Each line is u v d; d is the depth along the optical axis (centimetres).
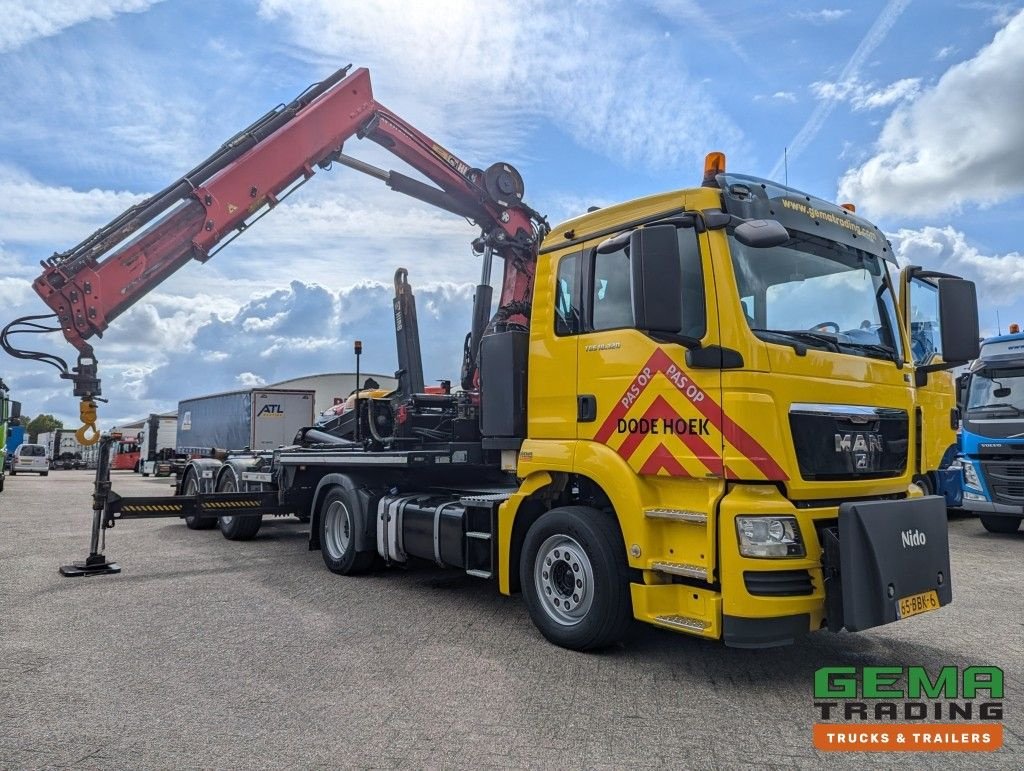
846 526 414
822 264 497
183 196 952
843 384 467
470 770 328
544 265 565
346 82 1055
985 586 726
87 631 554
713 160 480
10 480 3225
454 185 1084
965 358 533
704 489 440
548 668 469
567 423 526
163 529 1204
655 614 455
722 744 358
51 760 336
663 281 414
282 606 638
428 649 510
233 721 382
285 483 959
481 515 604
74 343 877
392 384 1223
